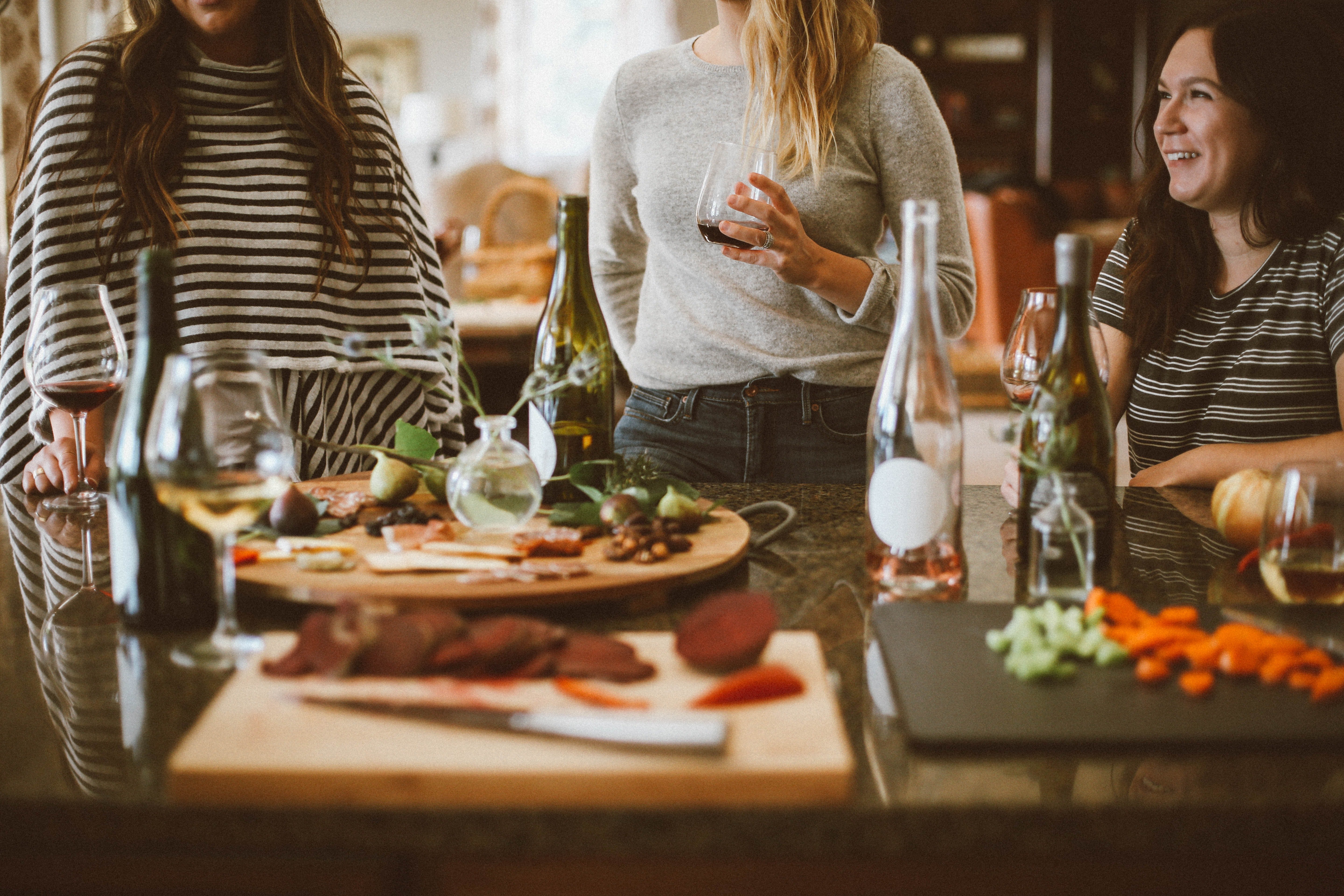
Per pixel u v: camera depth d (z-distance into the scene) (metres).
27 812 0.58
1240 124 1.44
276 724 0.62
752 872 0.59
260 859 0.59
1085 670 0.73
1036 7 9.29
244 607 0.90
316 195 1.60
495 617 0.83
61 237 1.49
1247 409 1.52
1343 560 0.84
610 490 1.12
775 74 1.52
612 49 8.73
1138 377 1.62
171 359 0.74
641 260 1.87
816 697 0.66
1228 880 0.59
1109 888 0.59
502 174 5.51
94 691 0.74
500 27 8.66
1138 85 9.33
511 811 0.57
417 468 1.18
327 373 1.63
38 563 1.06
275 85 1.61
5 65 4.07
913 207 0.89
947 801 0.58
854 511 1.23
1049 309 1.17
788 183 1.57
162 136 1.50
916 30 9.33
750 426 1.64
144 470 0.83
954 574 0.94
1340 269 1.44
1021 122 9.39
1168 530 1.15
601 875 0.59
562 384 1.10
